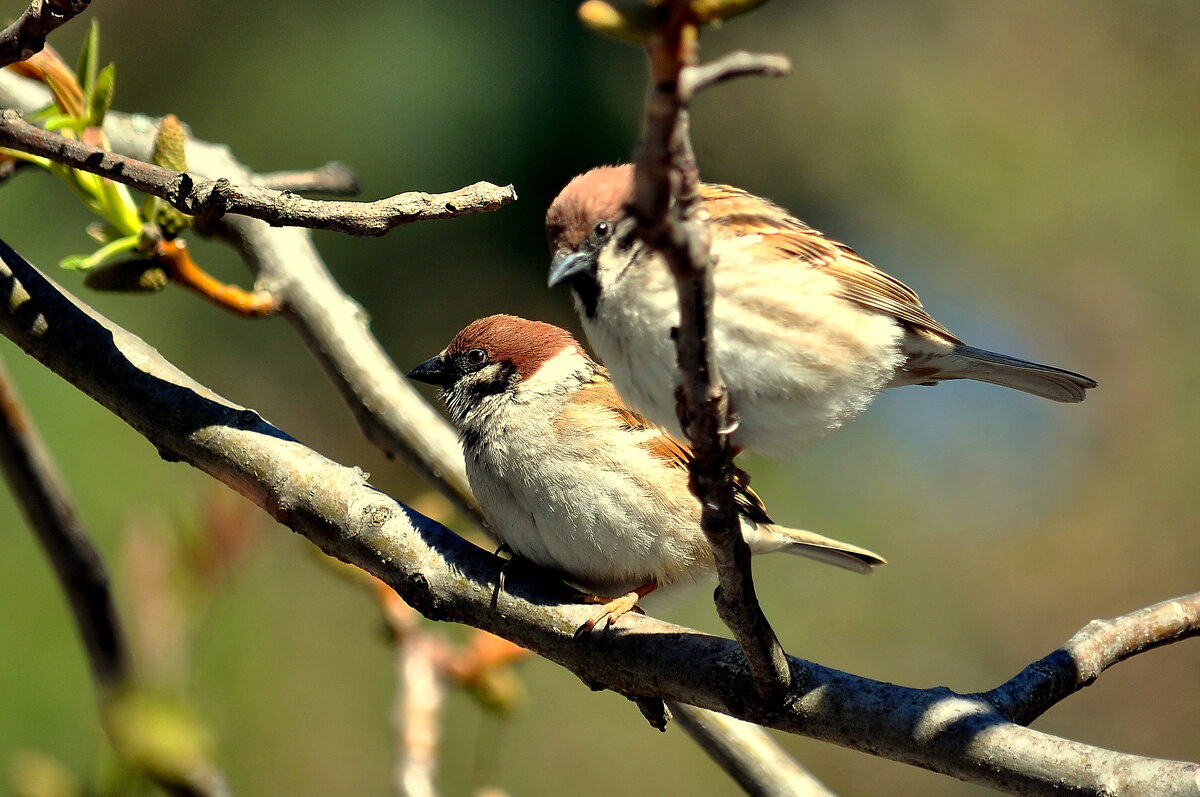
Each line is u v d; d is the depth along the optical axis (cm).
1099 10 1745
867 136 1546
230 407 563
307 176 718
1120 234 1596
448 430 720
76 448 1030
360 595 1176
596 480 667
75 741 919
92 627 580
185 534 463
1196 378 1586
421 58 1245
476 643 688
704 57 1513
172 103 1286
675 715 663
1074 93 1647
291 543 1177
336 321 719
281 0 1292
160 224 581
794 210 1488
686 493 672
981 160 1584
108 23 1306
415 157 1227
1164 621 515
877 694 470
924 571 1466
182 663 453
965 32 1653
